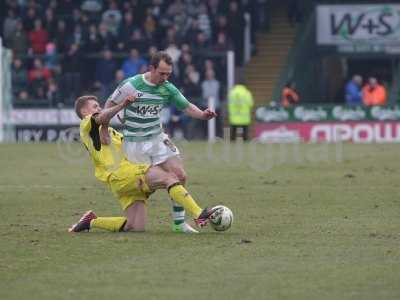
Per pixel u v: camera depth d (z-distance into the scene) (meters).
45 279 23.53
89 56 88.25
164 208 36.34
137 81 30.30
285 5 93.88
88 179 48.59
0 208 36.88
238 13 89.69
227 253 26.69
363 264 25.16
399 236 29.59
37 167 56.00
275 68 91.94
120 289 22.42
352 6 89.25
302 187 44.09
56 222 33.09
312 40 89.88
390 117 84.38
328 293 21.97
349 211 35.59
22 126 86.25
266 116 85.06
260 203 38.22
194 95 85.94
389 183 45.66
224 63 88.62
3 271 24.48
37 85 87.56
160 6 92.12
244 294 21.86
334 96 92.62
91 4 92.88
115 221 30.47
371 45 89.50
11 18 90.94
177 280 23.34
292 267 24.81
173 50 86.56
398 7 88.88
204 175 50.47
